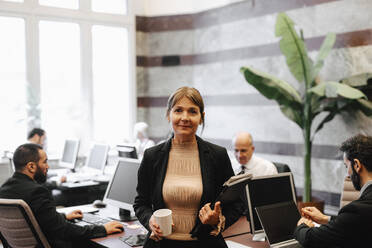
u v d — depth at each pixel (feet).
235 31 19.92
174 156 5.98
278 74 17.98
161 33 23.39
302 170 17.15
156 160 6.03
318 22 16.25
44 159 8.91
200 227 5.54
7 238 8.48
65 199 16.08
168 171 5.93
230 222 5.67
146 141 20.27
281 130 17.92
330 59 15.76
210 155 5.88
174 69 23.16
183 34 22.77
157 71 23.67
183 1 22.66
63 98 21.95
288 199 8.61
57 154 21.48
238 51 19.80
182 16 22.74
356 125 14.90
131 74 23.72
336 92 12.87
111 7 23.16
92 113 22.80
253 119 19.16
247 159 12.03
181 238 5.73
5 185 8.54
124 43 23.70
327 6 15.88
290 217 7.70
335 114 14.66
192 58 22.57
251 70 13.93
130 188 9.99
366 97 12.92
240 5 19.57
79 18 22.00
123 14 23.39
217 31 20.93
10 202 7.84
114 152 22.65
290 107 14.46
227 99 20.49
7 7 20.04
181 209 5.79
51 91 21.58
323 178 16.16
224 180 5.95
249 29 19.19
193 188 5.68
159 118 23.79
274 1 17.97
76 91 22.34
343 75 15.38
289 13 17.34
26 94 20.35
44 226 8.24
